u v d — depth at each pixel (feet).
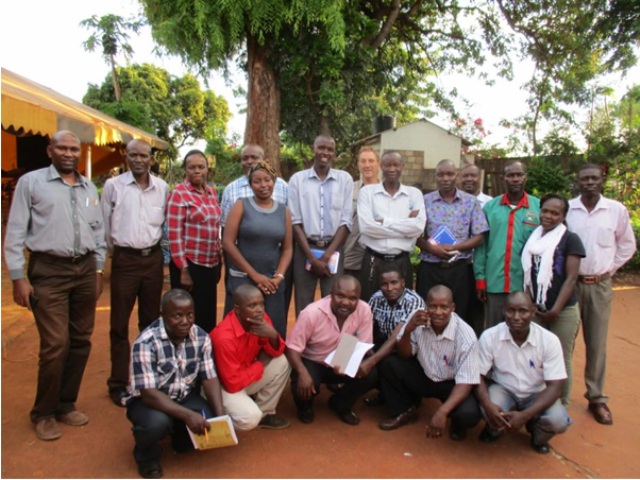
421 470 9.32
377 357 11.02
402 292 12.07
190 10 28.40
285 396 12.81
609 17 38.47
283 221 11.82
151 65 72.90
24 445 9.68
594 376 11.92
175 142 82.23
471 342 10.46
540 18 42.37
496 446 10.39
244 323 10.02
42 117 10.09
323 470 9.21
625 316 20.84
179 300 9.11
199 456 9.64
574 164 41.14
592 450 10.40
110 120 23.44
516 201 12.73
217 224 12.87
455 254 12.91
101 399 11.96
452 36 47.26
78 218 10.16
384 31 37.76
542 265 11.41
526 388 10.50
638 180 37.01
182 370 9.51
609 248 11.86
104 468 9.07
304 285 13.46
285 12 27.99
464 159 49.37
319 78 32.65
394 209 13.34
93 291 10.77
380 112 56.54
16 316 16.44
